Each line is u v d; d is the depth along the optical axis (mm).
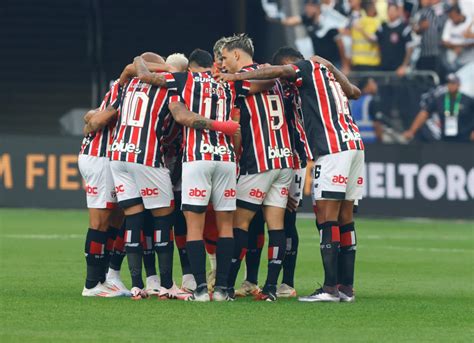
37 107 69250
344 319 20906
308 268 32719
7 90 69188
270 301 23750
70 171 57438
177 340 17984
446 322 20781
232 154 23422
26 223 49156
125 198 23906
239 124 23797
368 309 22594
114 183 24125
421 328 19891
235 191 23641
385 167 56281
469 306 23516
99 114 24188
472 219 55594
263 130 24094
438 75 62250
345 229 24453
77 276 29156
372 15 62688
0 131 68812
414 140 62188
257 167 24000
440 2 62406
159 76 23609
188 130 23406
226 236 23625
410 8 62688
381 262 35281
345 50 63281
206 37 71188
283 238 24203
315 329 19469
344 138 23641
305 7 64375
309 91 23828
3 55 69375
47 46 69562
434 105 61812
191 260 23422
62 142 57531
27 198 57781
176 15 71000
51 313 21219
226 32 71188
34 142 57750
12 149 57875
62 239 41469
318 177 23750
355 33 62844
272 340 18094
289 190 25406
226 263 23641
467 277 30781
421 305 23578
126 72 24203
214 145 23250
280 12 65188
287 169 24172
